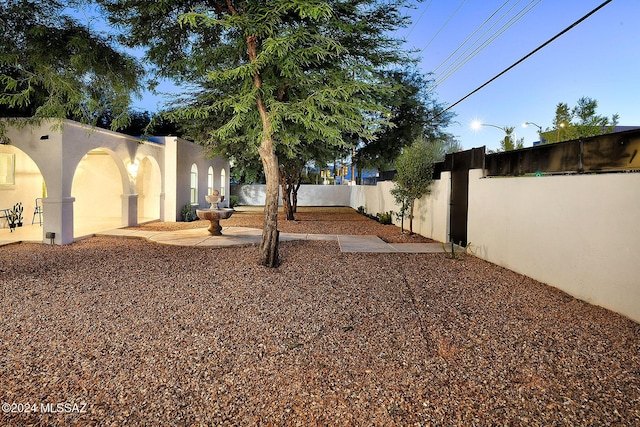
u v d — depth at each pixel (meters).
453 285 5.59
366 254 7.84
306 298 4.93
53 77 5.55
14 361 3.16
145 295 5.00
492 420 2.43
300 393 2.75
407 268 6.62
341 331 3.88
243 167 15.91
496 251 7.02
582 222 4.93
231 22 5.38
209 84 8.36
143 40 6.45
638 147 4.26
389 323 4.10
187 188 15.23
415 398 2.68
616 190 4.39
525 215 6.18
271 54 5.43
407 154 10.77
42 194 12.16
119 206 13.86
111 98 6.69
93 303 4.66
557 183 5.42
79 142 9.07
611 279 4.47
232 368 3.09
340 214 19.94
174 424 2.39
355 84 5.90
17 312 4.32
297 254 7.77
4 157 10.65
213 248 8.39
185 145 14.94
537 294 5.17
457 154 8.85
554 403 2.60
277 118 5.63
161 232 10.52
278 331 3.86
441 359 3.27
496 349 3.46
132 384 2.83
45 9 5.50
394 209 13.98
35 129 8.34
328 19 5.82
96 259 7.19
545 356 3.31
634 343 3.55
